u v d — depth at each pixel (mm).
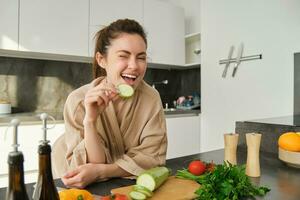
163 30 2891
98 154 897
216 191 670
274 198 686
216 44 2703
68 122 961
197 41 3150
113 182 839
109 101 905
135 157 930
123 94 883
